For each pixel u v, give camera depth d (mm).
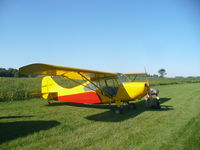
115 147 3049
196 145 3109
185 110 6414
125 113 6180
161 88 19547
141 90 6273
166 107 7160
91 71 5680
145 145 3125
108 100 6848
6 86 13289
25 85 15000
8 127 4359
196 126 4266
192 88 18656
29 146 3137
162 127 4238
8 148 3059
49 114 6059
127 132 3889
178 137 3514
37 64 4219
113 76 6824
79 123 4742
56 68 4562
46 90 9141
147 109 6922
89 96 7496
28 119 5270
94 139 3463
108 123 4719
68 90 8312
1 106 7980
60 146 3129
